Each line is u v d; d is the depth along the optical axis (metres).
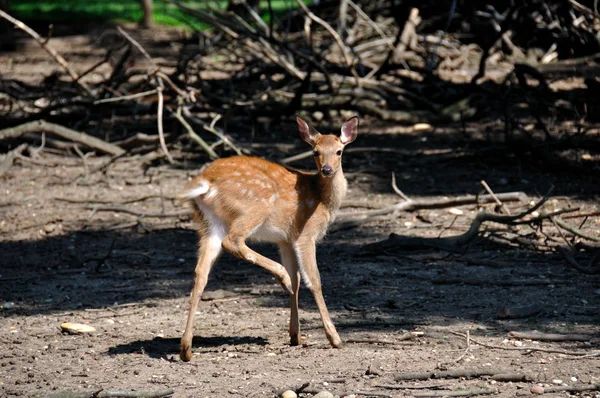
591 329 8.62
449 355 7.92
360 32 27.09
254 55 22.22
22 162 17.98
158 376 7.54
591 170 16.38
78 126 19.97
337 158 8.49
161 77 17.28
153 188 15.98
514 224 11.95
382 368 7.59
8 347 8.52
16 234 13.32
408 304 9.67
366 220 13.34
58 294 10.55
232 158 8.56
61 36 37.94
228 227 8.29
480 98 22.00
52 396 6.91
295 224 8.38
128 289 10.70
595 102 20.73
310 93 22.39
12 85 22.31
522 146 16.53
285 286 8.13
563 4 24.08
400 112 21.73
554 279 10.47
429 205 13.49
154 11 45.97
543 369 7.47
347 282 10.73
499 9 28.20
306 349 8.28
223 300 10.17
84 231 13.50
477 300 9.82
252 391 7.09
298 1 20.33
